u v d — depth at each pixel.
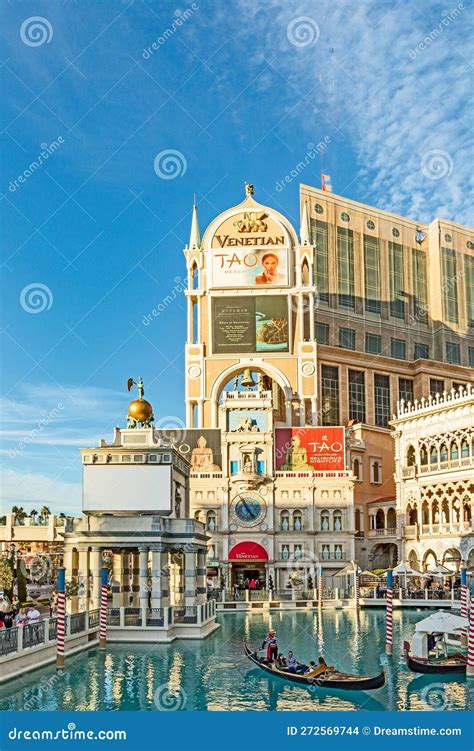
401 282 125.06
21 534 91.69
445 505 88.19
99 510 52.88
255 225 106.06
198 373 103.62
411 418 93.38
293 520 92.00
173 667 40.25
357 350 119.44
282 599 77.50
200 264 106.75
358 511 101.25
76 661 41.94
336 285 119.69
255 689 35.09
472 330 125.38
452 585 77.50
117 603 57.22
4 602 45.88
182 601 62.47
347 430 97.38
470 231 128.00
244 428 93.69
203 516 91.50
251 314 104.19
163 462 53.66
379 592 79.31
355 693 34.38
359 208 123.62
